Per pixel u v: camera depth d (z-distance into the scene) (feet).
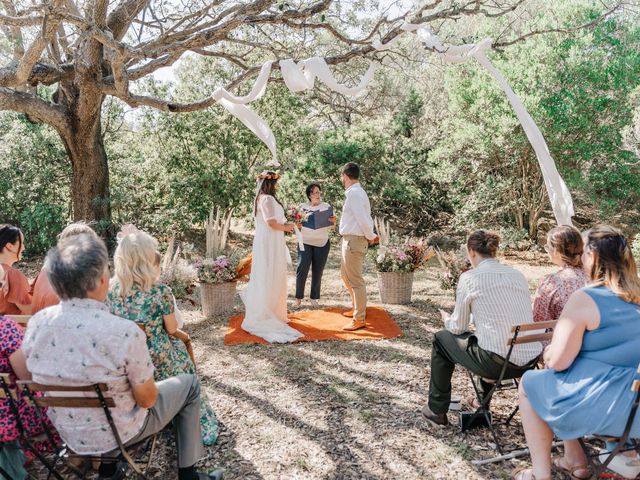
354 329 18.07
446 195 41.45
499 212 36.63
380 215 40.29
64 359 6.82
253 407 12.25
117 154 39.34
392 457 10.05
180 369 10.14
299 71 15.05
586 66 30.40
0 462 7.85
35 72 25.71
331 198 38.55
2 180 33.37
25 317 9.24
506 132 31.81
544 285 10.57
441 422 11.21
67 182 36.52
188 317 20.24
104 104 38.19
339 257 34.19
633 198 38.04
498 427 11.14
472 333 10.74
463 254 21.17
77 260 6.81
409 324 18.89
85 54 24.71
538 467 8.16
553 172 14.20
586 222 41.60
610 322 7.36
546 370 8.19
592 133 32.30
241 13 19.74
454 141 36.63
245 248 37.42
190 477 8.69
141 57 19.72
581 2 31.53
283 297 18.19
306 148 41.37
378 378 13.96
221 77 37.88
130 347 6.87
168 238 37.29
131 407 7.39
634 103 35.70
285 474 9.53
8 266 10.90
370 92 59.16
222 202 36.94
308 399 12.66
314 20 28.60
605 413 7.26
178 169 38.04
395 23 21.24
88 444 7.27
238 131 38.17
